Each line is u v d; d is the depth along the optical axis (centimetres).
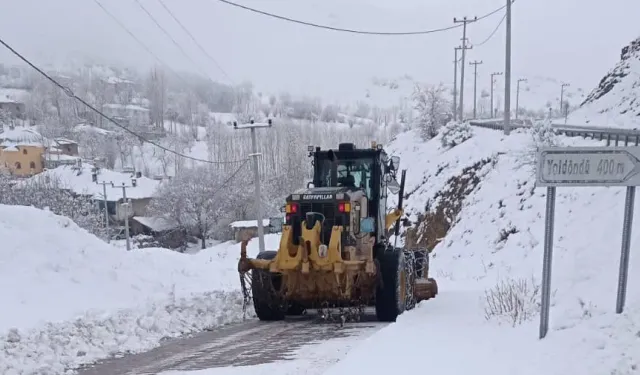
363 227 1077
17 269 1228
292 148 6625
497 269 1994
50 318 1004
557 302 873
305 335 941
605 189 1858
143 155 8825
